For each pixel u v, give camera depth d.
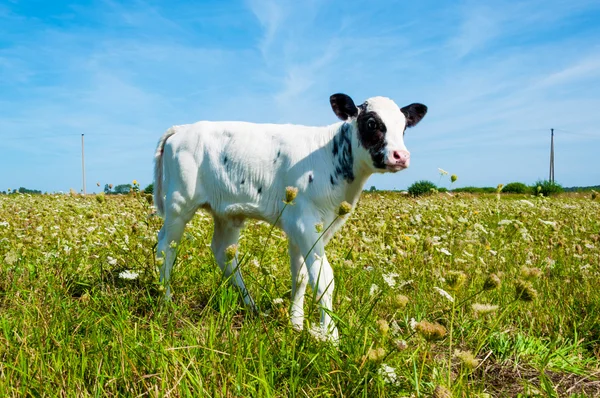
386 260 5.01
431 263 5.12
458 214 7.56
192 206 4.93
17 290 4.23
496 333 3.87
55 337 3.13
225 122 4.96
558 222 7.93
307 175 4.39
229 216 4.84
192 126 5.02
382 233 6.00
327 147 4.46
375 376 2.71
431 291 4.64
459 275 2.83
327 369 2.93
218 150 4.78
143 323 3.61
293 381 2.78
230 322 3.42
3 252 5.52
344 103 4.39
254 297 4.62
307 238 4.28
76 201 10.48
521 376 3.40
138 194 8.05
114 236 6.22
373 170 4.36
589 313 4.41
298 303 4.23
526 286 2.87
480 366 3.50
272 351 3.10
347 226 6.93
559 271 5.57
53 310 3.55
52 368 2.73
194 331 3.26
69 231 5.95
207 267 5.32
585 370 3.52
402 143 4.26
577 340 3.96
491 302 4.40
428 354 3.11
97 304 3.89
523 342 3.80
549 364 3.55
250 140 4.68
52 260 5.06
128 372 2.72
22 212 8.16
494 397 3.11
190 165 4.85
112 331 3.21
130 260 5.25
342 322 3.26
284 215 4.47
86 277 4.76
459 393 2.55
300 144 4.52
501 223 6.41
